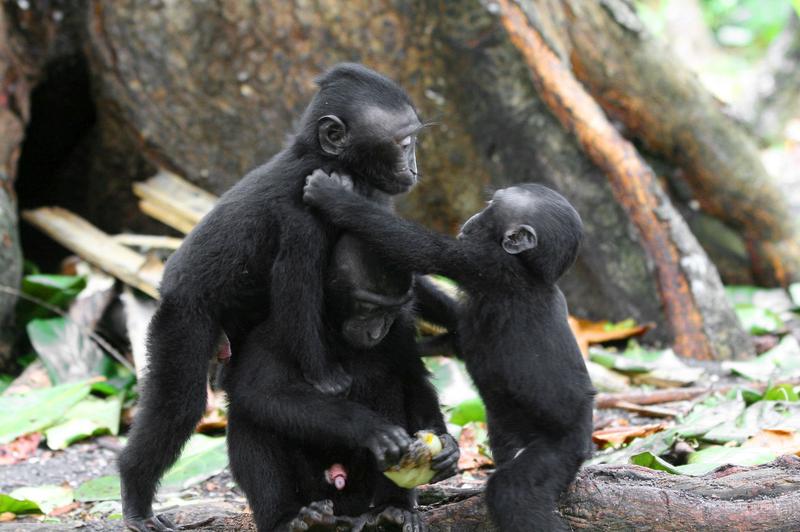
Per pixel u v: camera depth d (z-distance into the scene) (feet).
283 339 26.89
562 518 25.67
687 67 54.39
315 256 26.91
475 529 26.02
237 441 26.84
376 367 28.48
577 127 47.55
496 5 46.19
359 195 27.99
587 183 48.29
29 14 51.75
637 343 48.47
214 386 31.17
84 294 46.78
